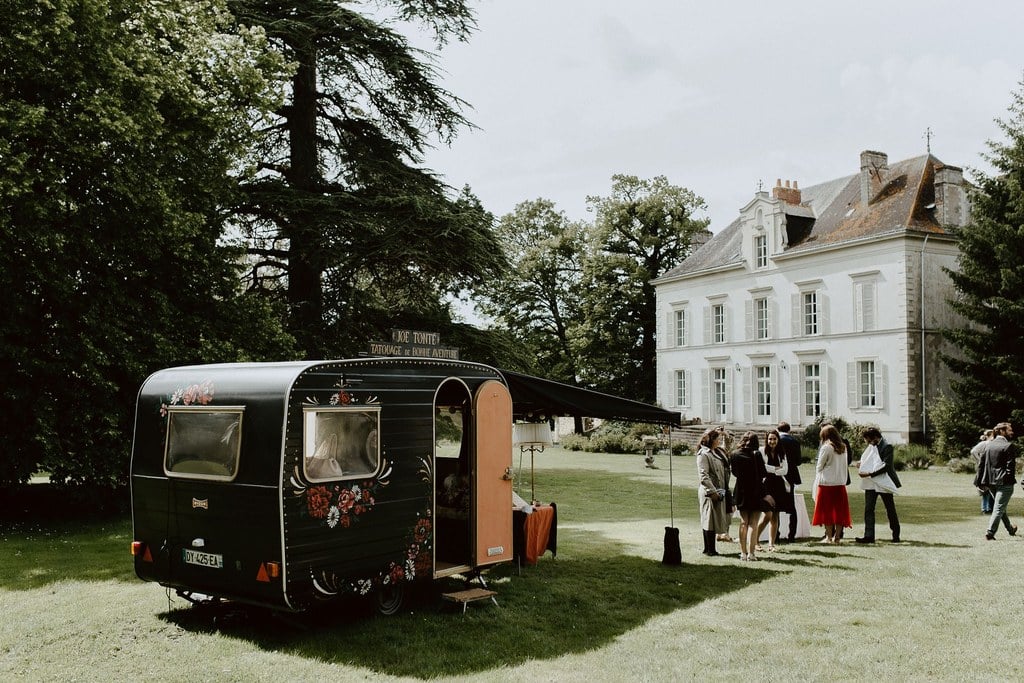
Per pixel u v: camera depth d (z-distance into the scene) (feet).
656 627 26.30
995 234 87.97
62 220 45.57
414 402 27.61
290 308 70.13
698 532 46.34
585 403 36.27
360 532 25.12
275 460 23.04
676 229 160.86
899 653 23.43
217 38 56.18
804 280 118.93
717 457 39.93
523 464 101.40
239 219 67.36
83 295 47.55
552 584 32.17
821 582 32.78
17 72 43.57
